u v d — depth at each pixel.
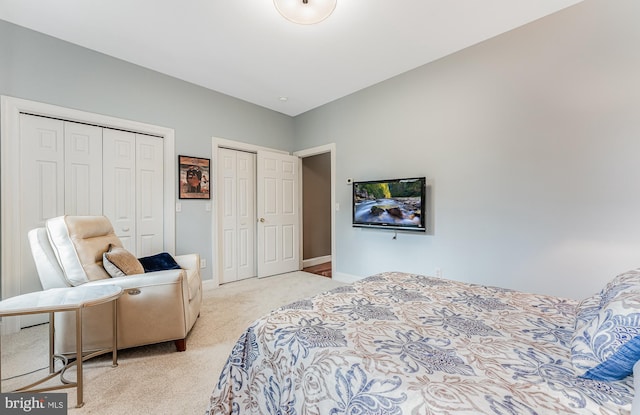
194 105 3.44
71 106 2.57
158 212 3.17
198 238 3.48
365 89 3.59
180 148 3.32
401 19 2.26
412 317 1.13
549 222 2.27
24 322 2.34
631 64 1.92
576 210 2.15
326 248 5.42
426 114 3.00
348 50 2.71
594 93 2.06
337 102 3.95
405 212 3.09
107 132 2.83
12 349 1.98
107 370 1.72
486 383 0.68
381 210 3.31
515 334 0.98
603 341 0.71
